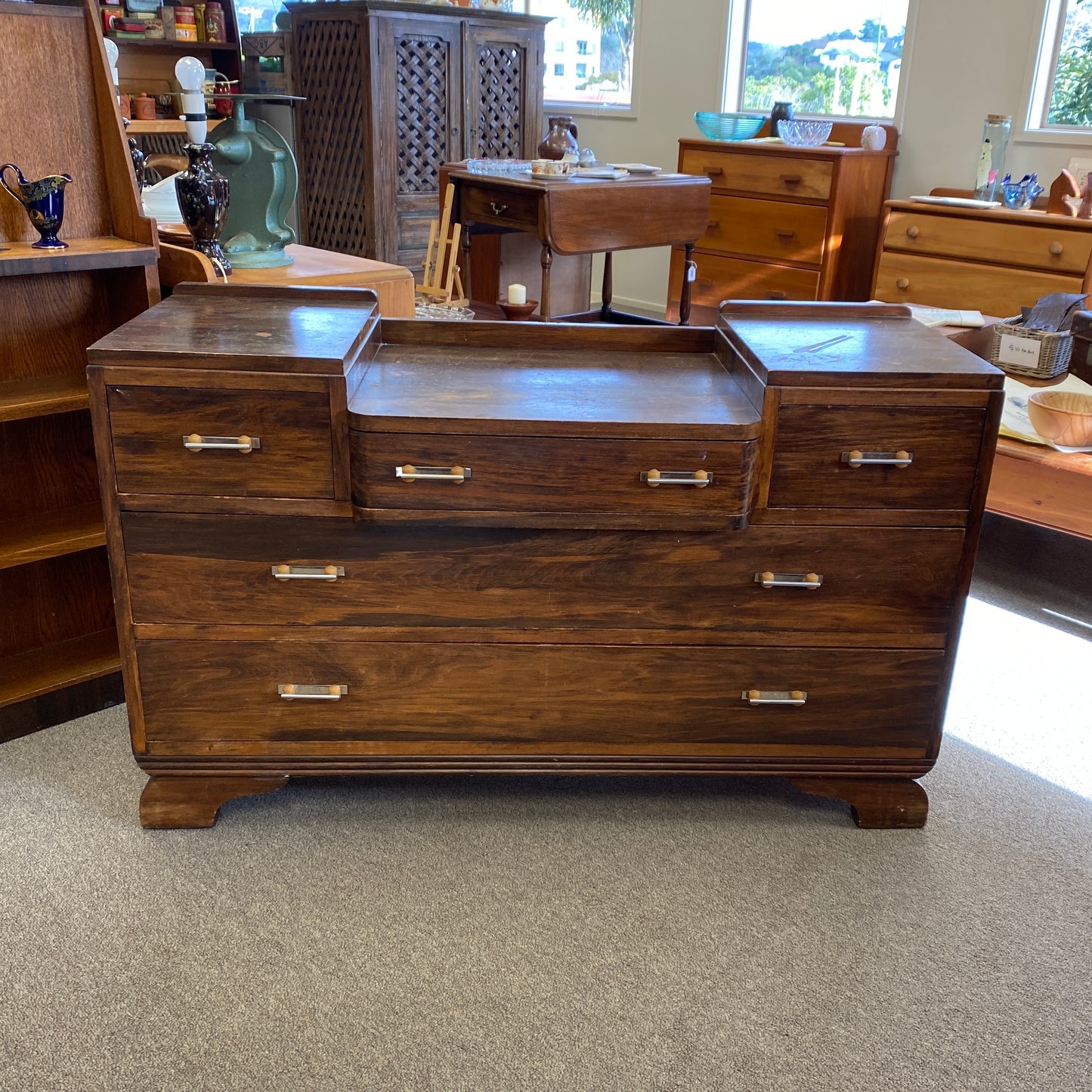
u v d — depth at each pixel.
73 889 1.69
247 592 1.69
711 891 1.73
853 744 1.84
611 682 1.77
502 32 5.62
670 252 5.97
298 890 1.70
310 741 1.80
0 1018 1.44
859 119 5.14
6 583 2.24
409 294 2.49
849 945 1.62
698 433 1.58
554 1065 1.39
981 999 1.53
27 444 2.21
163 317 1.81
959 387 1.61
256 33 5.90
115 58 2.18
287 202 2.53
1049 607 2.77
